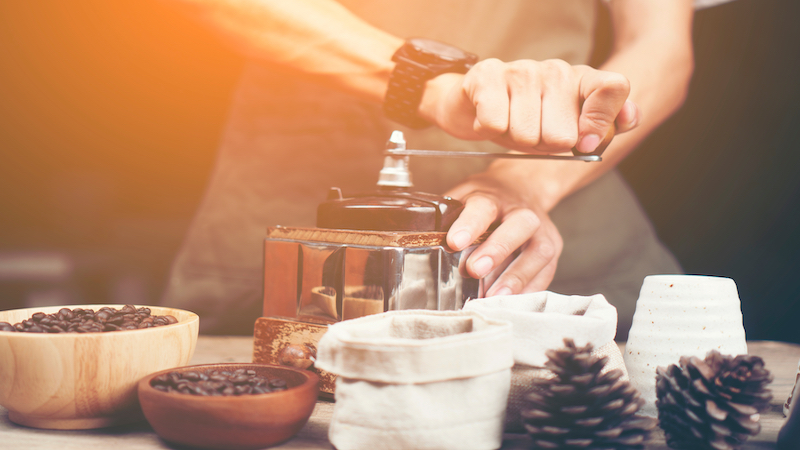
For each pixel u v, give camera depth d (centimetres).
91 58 377
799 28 231
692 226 259
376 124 152
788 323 253
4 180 381
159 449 86
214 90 383
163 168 390
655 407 91
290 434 85
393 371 82
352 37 122
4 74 376
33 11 367
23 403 88
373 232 95
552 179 137
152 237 377
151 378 87
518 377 88
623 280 169
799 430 84
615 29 164
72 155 404
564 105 97
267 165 159
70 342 87
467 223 99
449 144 152
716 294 91
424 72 114
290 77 154
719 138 249
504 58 156
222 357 113
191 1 117
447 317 88
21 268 343
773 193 249
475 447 83
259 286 161
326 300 97
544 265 111
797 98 238
